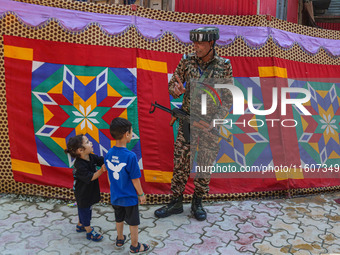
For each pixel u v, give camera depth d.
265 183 4.52
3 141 4.14
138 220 3.07
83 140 3.12
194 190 3.96
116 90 4.22
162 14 4.34
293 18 5.60
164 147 4.32
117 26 4.21
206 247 3.26
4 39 4.02
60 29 4.11
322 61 4.93
